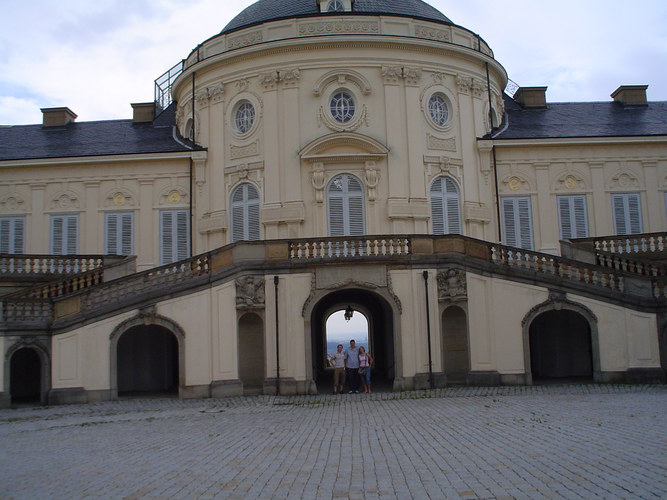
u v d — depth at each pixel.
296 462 12.55
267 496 10.13
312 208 32.53
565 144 35.78
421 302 26.72
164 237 35.22
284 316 26.53
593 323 26.80
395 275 26.75
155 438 16.20
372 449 13.60
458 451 13.02
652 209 35.84
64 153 36.16
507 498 9.54
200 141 35.53
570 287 26.94
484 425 16.33
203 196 34.97
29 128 40.47
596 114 39.91
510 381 26.69
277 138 33.16
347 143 32.78
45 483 11.42
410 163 33.00
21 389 30.64
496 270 27.16
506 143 35.25
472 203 34.22
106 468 12.53
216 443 15.07
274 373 26.28
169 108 41.53
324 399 24.19
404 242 27.02
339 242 26.97
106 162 35.62
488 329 26.92
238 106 34.53
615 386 25.19
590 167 35.97
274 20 33.81
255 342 27.30
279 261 26.72
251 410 21.73
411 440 14.54
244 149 33.84
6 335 26.11
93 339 26.69
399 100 33.47
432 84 34.22
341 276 26.61
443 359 26.70
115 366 26.70
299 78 33.44
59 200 35.84
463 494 9.84
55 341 26.58
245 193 33.62
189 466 12.48
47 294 27.84
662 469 10.80
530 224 35.50
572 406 19.39
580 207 35.78
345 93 33.66
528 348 26.86
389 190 32.66
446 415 18.56
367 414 19.56
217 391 26.31
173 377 32.28
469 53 34.81
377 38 33.16
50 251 35.56
